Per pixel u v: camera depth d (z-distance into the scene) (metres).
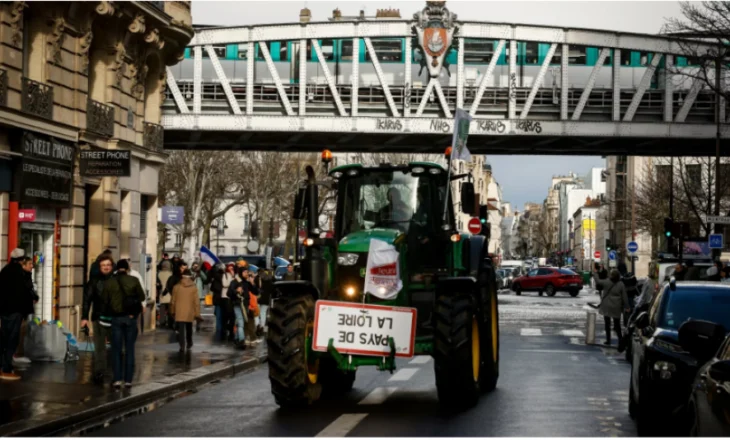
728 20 31.03
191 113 45.38
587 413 12.88
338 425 11.72
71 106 24.77
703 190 64.62
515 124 46.50
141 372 17.84
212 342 25.39
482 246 15.40
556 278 65.50
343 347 13.00
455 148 17.06
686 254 50.34
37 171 22.52
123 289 15.40
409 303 13.88
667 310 11.84
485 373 15.21
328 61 48.22
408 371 18.75
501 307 48.47
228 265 28.59
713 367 6.64
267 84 47.25
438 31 45.84
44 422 11.84
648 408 10.83
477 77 48.69
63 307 24.47
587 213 173.75
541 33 46.56
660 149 51.38
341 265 13.56
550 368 19.72
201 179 61.78
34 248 23.14
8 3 21.38
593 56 49.81
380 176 14.49
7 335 16.47
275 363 12.95
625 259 109.19
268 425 11.83
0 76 20.98
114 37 27.52
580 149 51.56
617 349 24.97
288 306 13.16
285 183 68.50
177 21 31.30
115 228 27.97
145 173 31.23
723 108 46.88
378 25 45.97
